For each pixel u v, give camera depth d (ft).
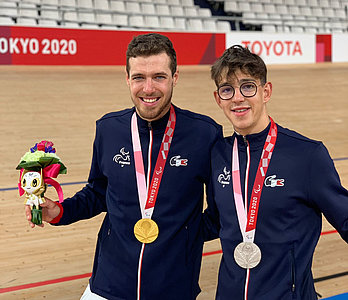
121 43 31.60
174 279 5.39
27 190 5.21
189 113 5.71
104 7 35.40
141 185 5.48
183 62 33.86
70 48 30.04
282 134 4.91
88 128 19.84
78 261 9.80
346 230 4.58
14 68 28.04
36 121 20.02
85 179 14.82
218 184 5.10
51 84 25.39
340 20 45.09
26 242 10.59
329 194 4.58
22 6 32.09
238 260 4.79
